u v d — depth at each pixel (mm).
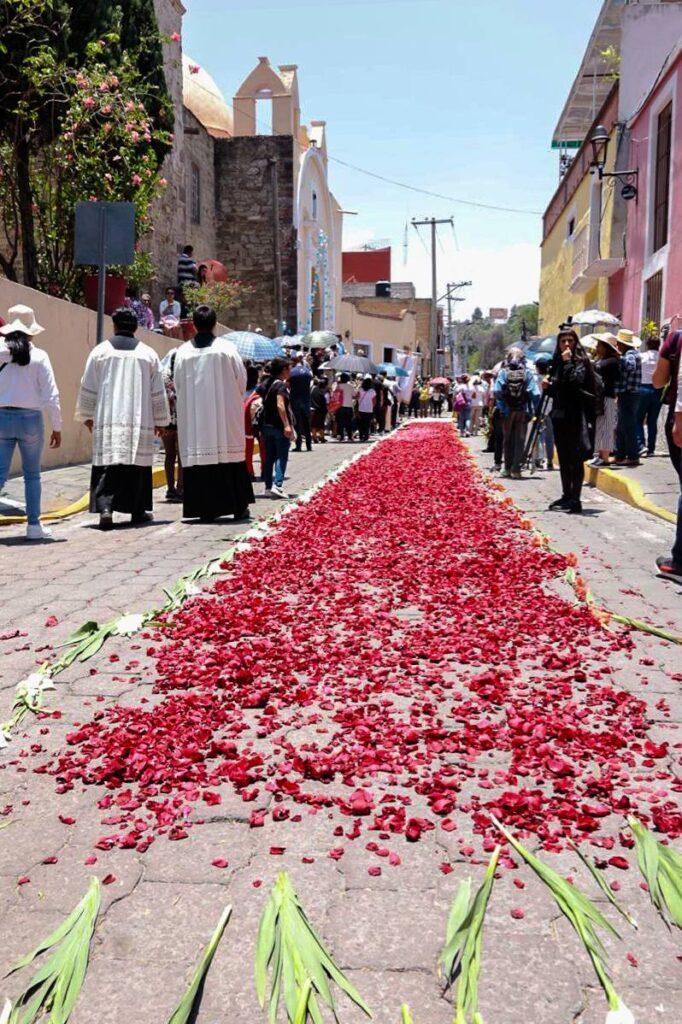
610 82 27703
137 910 2631
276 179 31781
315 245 37469
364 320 52812
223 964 2391
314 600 6141
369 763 3535
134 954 2438
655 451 15688
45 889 2736
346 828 3088
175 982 2330
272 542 8289
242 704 4195
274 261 32094
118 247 10898
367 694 4312
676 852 2871
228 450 9602
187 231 29062
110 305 15484
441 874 2805
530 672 4664
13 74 13961
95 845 2986
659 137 18797
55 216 15664
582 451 10352
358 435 28156
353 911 2619
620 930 2533
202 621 5547
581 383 10195
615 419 13258
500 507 10703
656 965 2385
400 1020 2195
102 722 4016
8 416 8273
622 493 11641
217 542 8484
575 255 27219
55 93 14023
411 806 3230
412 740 3744
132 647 5125
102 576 6996
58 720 4066
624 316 21359
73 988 2258
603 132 21375
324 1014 2215
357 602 6047
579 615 5602
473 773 3473
